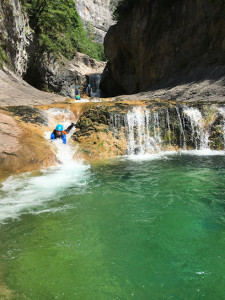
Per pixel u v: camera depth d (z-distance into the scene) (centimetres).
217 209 368
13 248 271
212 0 1441
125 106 971
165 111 926
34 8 2030
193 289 211
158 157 762
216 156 761
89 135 852
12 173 560
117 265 244
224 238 289
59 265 243
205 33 1533
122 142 845
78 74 2648
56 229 314
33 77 2156
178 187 469
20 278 224
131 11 2266
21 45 1716
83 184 496
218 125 896
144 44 1989
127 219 341
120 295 205
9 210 371
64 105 1106
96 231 310
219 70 1316
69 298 201
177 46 1728
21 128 757
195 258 254
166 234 301
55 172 586
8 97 1160
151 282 220
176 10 1750
